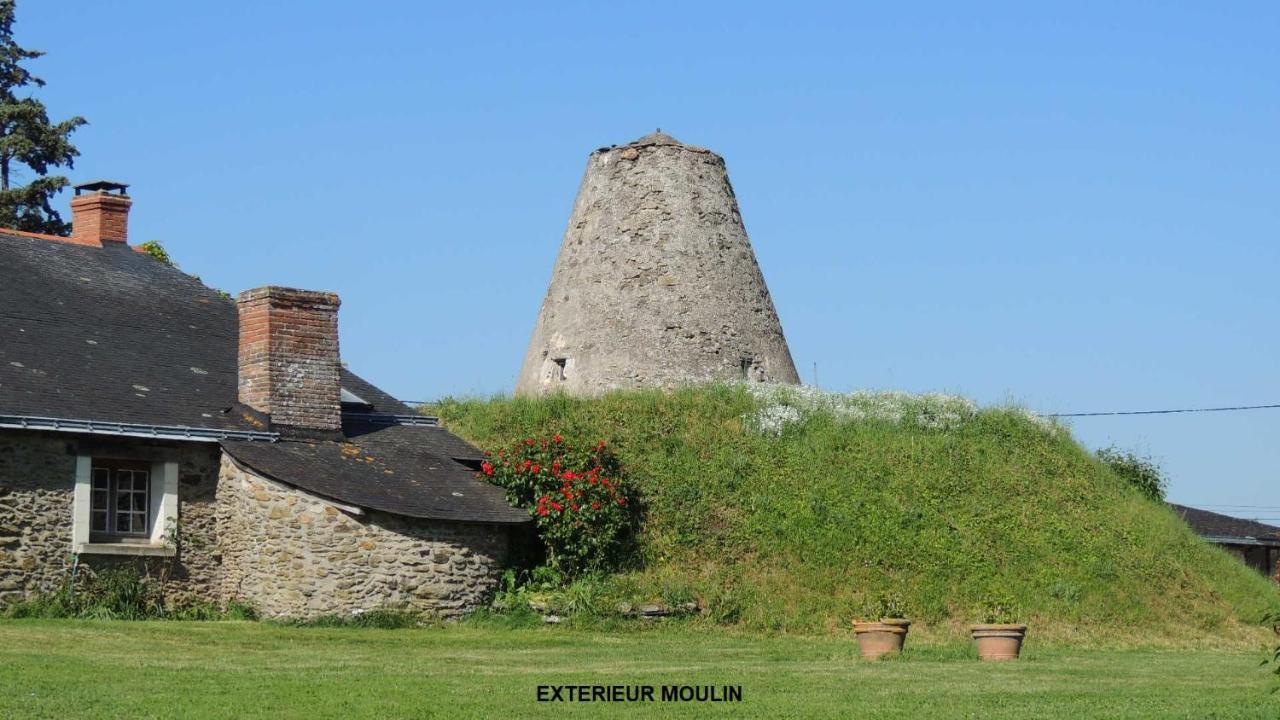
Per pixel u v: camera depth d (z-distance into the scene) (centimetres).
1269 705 1548
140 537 2302
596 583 2386
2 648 1747
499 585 2358
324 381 2481
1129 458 3441
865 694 1595
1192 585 2719
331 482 2283
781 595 2422
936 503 2714
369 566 2234
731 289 3203
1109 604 2558
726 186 3312
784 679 1714
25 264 2594
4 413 2141
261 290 2447
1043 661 2023
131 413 2291
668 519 2561
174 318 2656
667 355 3091
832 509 2633
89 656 1719
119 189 2902
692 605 2355
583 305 3181
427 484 2389
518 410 2891
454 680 1633
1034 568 2609
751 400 2927
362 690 1530
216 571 2339
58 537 2192
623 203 3219
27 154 4297
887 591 2455
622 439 2758
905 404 3075
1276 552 4403
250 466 2298
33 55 4456
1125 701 1570
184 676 1588
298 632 2069
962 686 1675
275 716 1370
